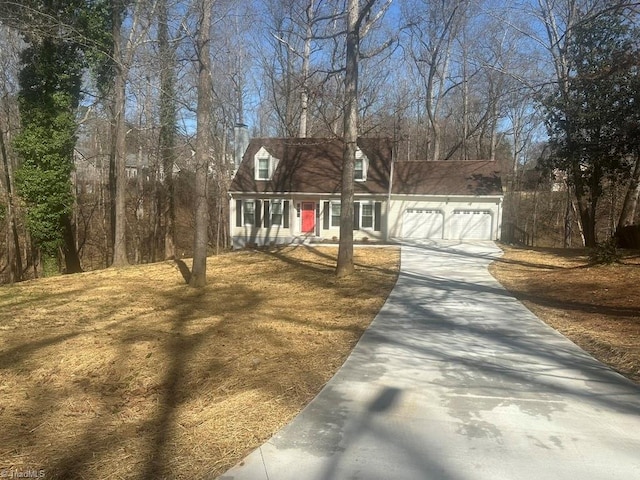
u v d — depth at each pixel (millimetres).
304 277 13891
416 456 3576
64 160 19281
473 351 6461
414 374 5500
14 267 22688
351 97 13297
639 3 9562
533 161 44125
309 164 26672
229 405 4559
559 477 3305
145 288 12461
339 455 3576
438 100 32250
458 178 26531
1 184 23391
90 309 9773
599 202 32156
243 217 25906
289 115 29797
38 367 6000
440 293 11031
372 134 34219
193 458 3535
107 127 29953
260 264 17141
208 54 11609
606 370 5668
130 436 3938
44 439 3932
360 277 13578
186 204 40812
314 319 8516
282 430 3992
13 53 21453
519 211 39812
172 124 25234
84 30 17656
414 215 26203
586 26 18062
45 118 18469
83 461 3512
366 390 4969
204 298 10867
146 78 19031
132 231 31688
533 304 9742
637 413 4430
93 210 32156
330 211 25594
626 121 17438
